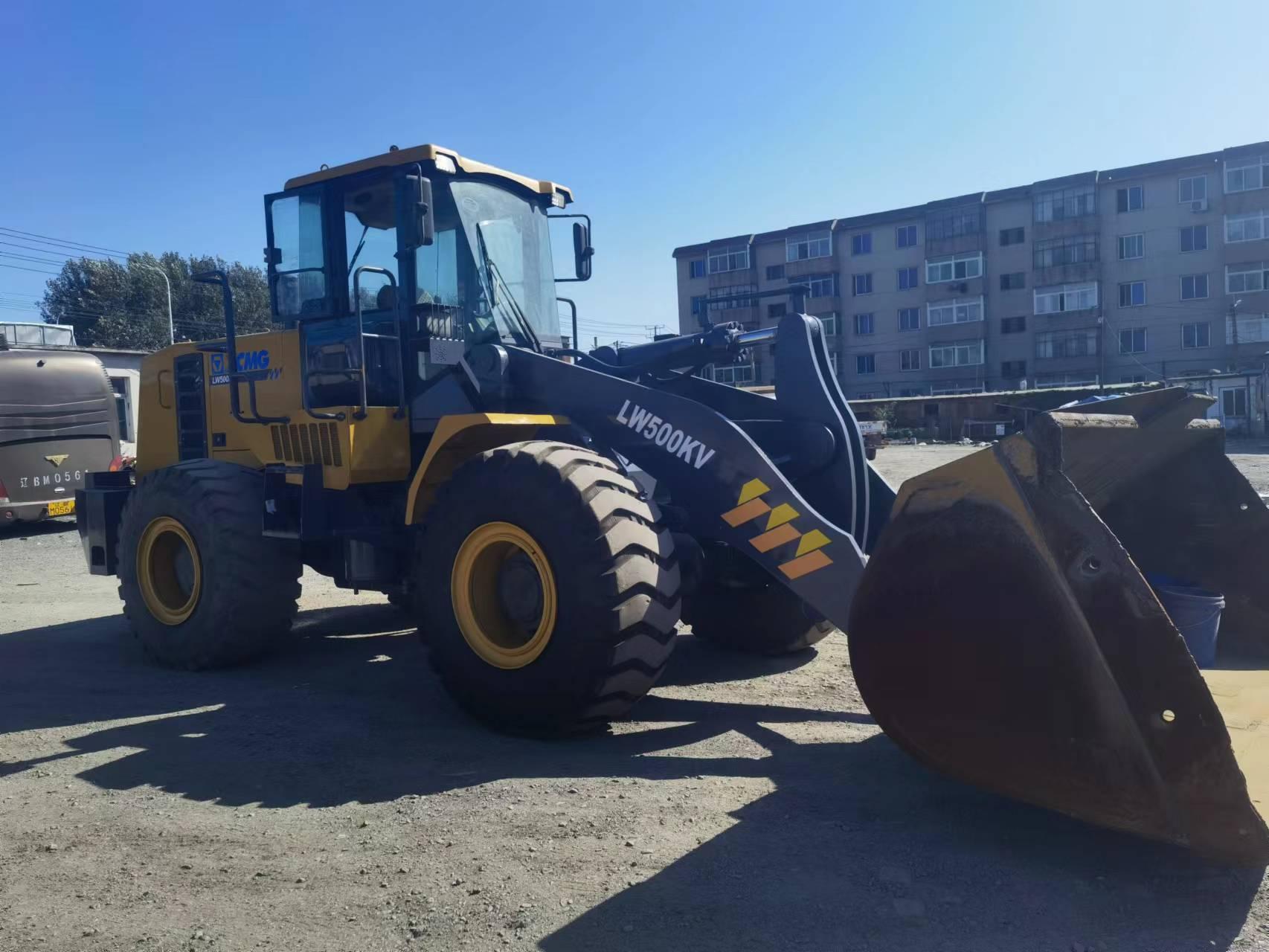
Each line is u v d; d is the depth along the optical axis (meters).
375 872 2.97
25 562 11.52
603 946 2.51
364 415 5.12
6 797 3.75
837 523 4.78
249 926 2.68
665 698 4.86
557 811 3.38
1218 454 4.22
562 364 4.82
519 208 5.77
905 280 53.97
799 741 4.14
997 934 2.51
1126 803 2.68
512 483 4.14
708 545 5.13
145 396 7.34
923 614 3.07
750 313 57.53
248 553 5.64
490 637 4.33
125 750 4.28
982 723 2.96
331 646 6.44
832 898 2.72
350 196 5.53
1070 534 2.75
